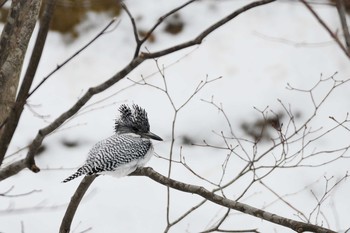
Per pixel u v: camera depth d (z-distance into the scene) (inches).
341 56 613.3
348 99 579.5
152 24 656.4
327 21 640.4
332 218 478.6
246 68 612.7
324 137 550.3
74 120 568.7
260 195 502.0
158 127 562.9
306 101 576.4
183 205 499.2
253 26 655.8
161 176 268.1
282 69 607.5
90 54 638.5
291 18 658.2
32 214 486.6
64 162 536.1
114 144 326.3
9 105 234.1
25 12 225.8
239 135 556.1
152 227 478.9
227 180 516.4
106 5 669.9
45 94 594.2
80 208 493.0
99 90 197.0
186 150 547.8
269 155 536.7
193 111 575.5
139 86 603.2
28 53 594.2
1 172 215.6
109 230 475.8
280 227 472.7
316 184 510.6
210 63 621.6
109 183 519.2
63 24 657.0
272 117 561.9
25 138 546.6
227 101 580.7
